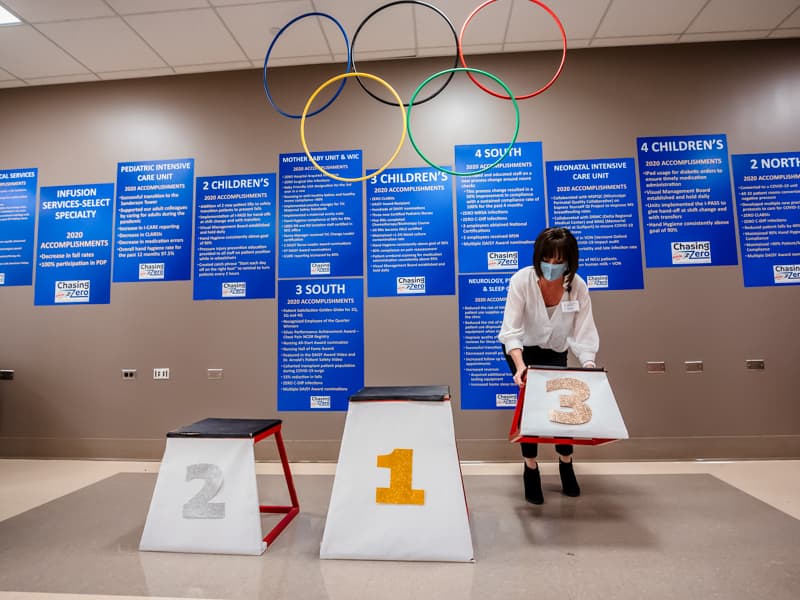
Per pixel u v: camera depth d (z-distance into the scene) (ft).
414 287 10.61
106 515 7.30
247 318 10.89
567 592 4.78
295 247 10.93
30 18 9.32
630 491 8.07
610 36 10.26
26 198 11.66
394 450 5.71
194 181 11.27
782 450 9.82
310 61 11.03
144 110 11.52
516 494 8.04
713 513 6.98
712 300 10.16
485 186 10.67
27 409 11.16
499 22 9.68
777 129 10.40
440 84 10.92
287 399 10.66
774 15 9.62
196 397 10.82
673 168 10.43
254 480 5.85
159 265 11.18
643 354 10.15
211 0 8.89
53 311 11.34
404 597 4.71
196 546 5.80
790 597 4.64
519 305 7.59
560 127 10.67
